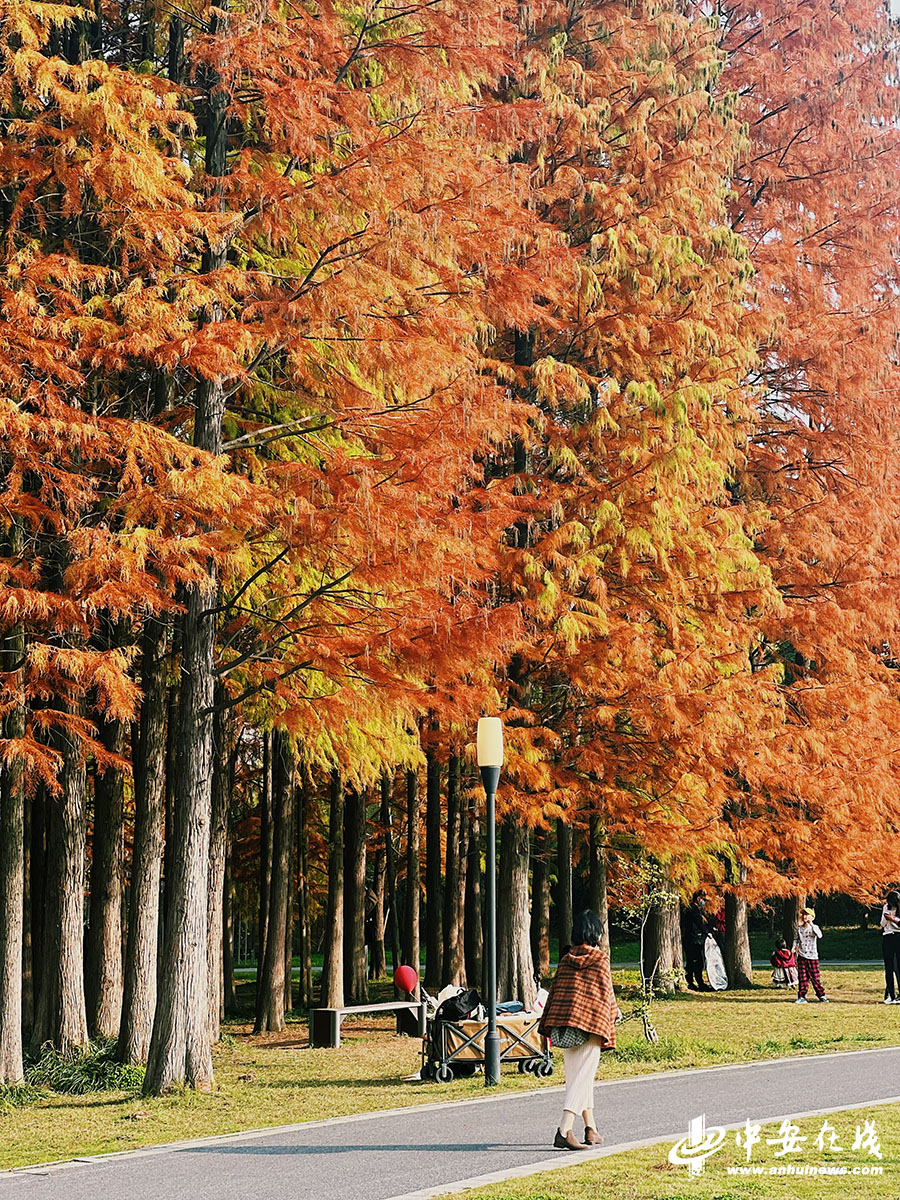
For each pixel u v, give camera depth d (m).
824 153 23.41
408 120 13.97
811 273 22.50
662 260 17.58
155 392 16.22
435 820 27.53
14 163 12.83
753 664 23.36
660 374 17.92
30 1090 13.92
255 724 19.03
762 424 23.27
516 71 17.73
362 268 12.95
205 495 12.07
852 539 22.02
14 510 12.62
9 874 14.36
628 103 19.16
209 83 14.70
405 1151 9.57
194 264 14.65
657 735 17.56
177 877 13.91
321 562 13.32
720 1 24.16
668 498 16.86
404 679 14.16
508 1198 7.54
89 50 16.17
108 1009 17.69
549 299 16.86
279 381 14.65
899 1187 7.83
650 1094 12.32
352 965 27.28
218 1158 9.66
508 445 18.75
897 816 23.75
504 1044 14.03
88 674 12.37
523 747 16.92
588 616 16.58
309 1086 14.01
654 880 20.81
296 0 13.88
